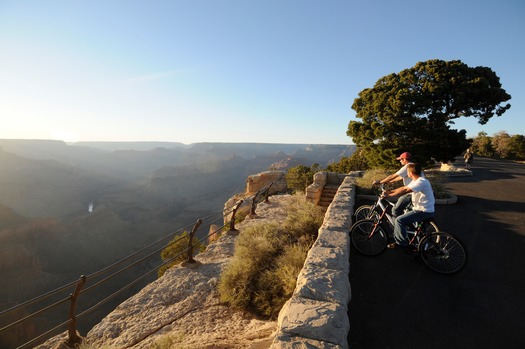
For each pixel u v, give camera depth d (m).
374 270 5.29
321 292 3.60
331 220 6.49
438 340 3.50
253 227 9.44
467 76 17.34
